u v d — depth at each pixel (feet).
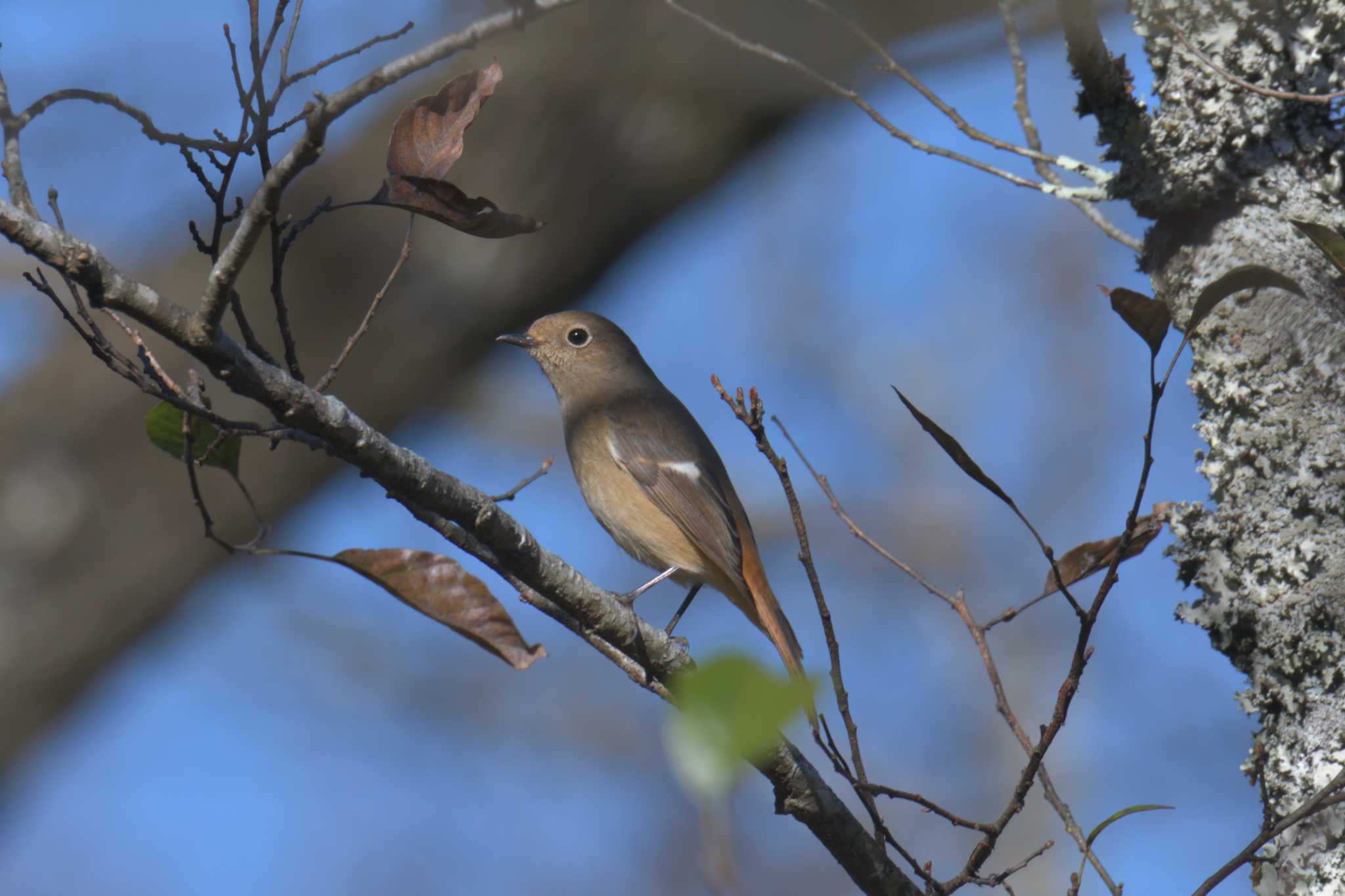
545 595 21.71
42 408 44.16
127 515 44.14
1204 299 17.57
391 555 20.56
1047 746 18.28
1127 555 20.80
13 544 43.57
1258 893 19.24
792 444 21.53
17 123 16.79
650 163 42.09
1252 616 19.36
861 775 19.17
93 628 44.52
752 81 39.78
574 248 43.27
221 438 19.30
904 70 22.74
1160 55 21.09
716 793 10.52
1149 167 20.95
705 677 10.18
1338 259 18.28
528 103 41.93
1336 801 16.85
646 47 40.29
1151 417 17.34
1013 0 25.95
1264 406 19.52
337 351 43.34
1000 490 18.66
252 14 15.88
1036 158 22.16
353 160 43.47
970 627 21.43
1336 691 18.69
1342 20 20.12
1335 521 18.98
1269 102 20.30
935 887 18.90
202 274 43.75
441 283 43.37
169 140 16.49
